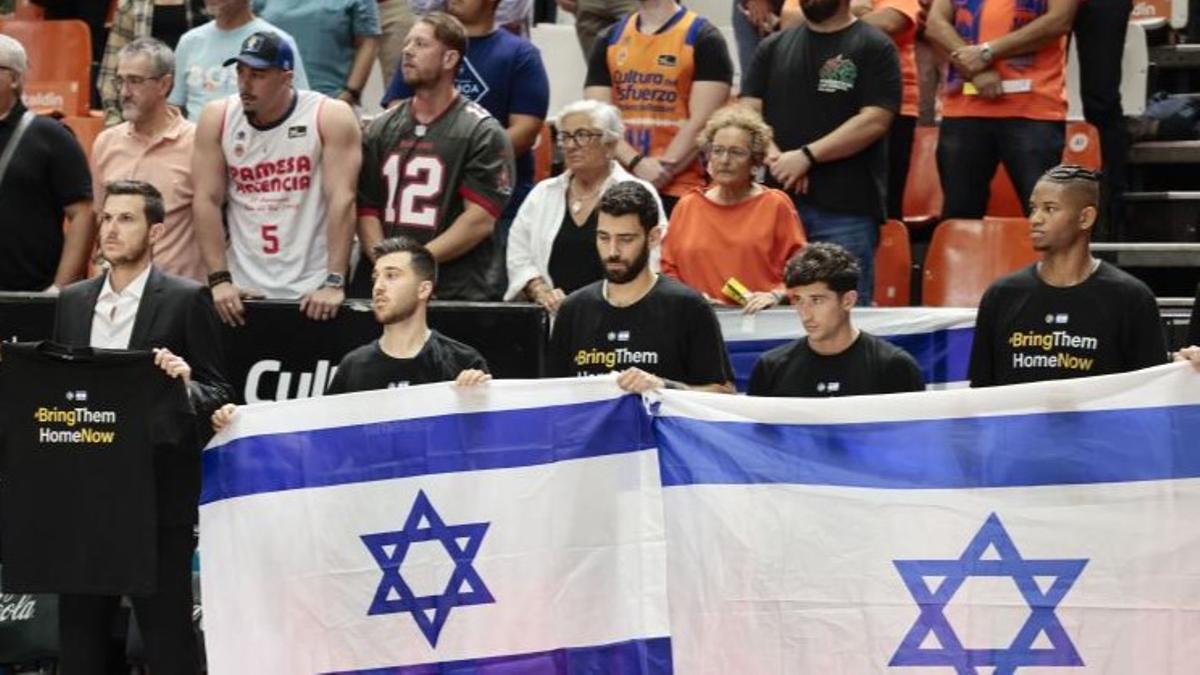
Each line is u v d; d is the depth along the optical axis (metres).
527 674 23.83
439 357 24.91
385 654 24.09
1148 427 22.62
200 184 29.19
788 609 23.30
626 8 36.72
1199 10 40.25
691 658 23.52
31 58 39.59
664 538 23.59
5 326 27.69
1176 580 22.56
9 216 29.67
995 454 22.92
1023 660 22.81
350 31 34.91
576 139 28.61
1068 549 22.75
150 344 24.72
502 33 33.50
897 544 23.06
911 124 34.38
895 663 23.06
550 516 23.83
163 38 37.72
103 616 24.78
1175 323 28.81
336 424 24.22
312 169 29.09
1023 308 24.44
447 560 23.97
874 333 28.52
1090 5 35.06
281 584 24.28
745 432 23.47
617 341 24.86
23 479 23.89
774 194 29.12
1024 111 33.00
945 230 32.12
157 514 24.22
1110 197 35.66
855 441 23.22
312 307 27.94
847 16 31.23
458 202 29.19
